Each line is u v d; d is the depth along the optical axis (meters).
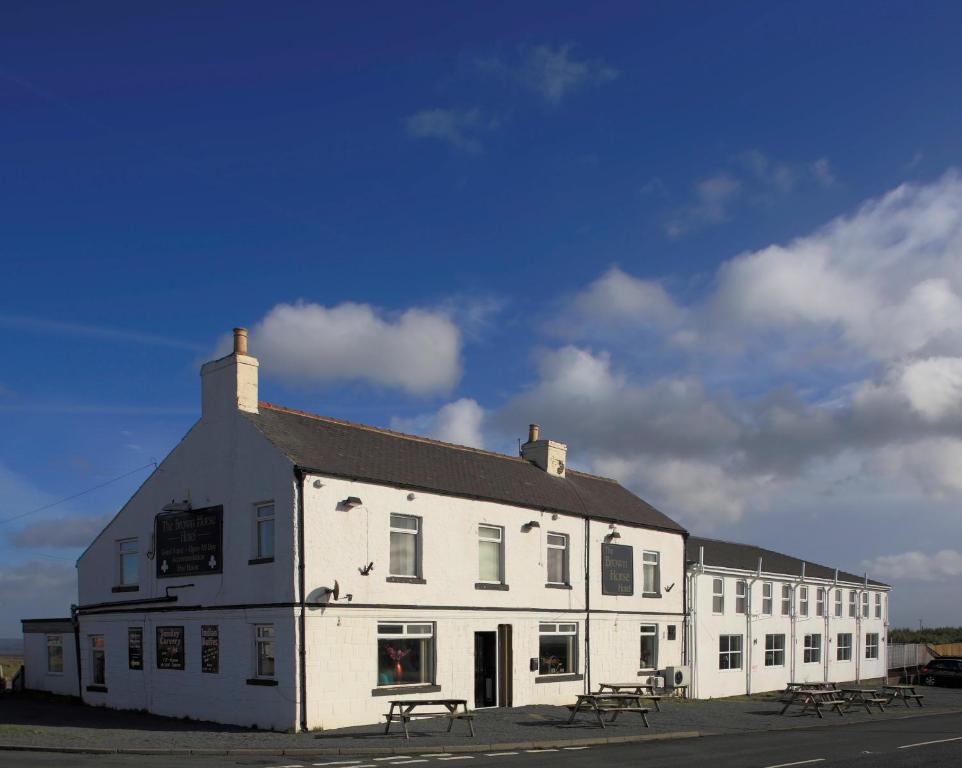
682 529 35.47
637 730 21.75
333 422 26.72
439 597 24.97
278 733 20.80
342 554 22.64
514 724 22.52
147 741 19.25
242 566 23.11
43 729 21.47
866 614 50.06
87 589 28.70
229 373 24.56
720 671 37.00
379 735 20.28
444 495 25.62
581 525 30.61
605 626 30.92
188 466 25.38
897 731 22.73
